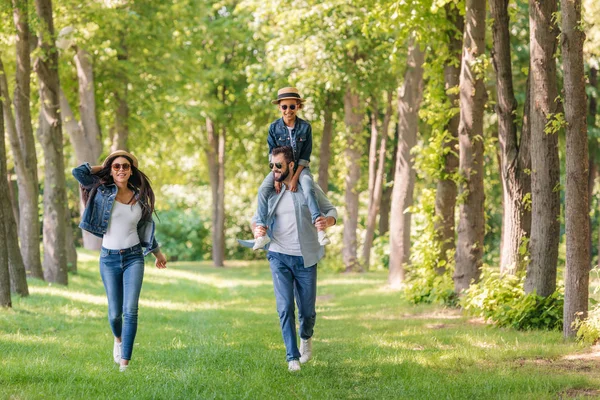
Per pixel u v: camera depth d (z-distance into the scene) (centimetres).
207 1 3097
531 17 998
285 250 713
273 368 707
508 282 1126
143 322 1200
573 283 877
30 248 1766
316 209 701
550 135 1004
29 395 557
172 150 3556
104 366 711
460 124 1365
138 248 697
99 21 1966
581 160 853
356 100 2839
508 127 1169
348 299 1783
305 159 727
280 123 726
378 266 3344
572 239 872
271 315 1380
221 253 3588
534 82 998
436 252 1565
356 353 820
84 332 1027
